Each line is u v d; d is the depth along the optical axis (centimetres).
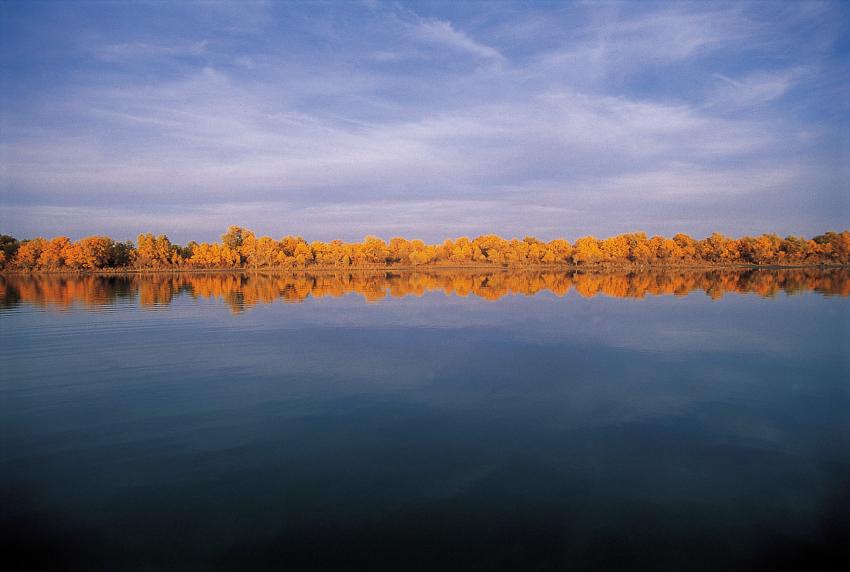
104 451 1270
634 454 1240
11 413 1555
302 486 1077
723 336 2872
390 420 1491
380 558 830
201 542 881
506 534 896
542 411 1570
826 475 1125
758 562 820
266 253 18912
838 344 2636
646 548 855
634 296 5503
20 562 834
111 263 16900
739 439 1337
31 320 3597
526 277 11156
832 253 19550
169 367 2153
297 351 2483
